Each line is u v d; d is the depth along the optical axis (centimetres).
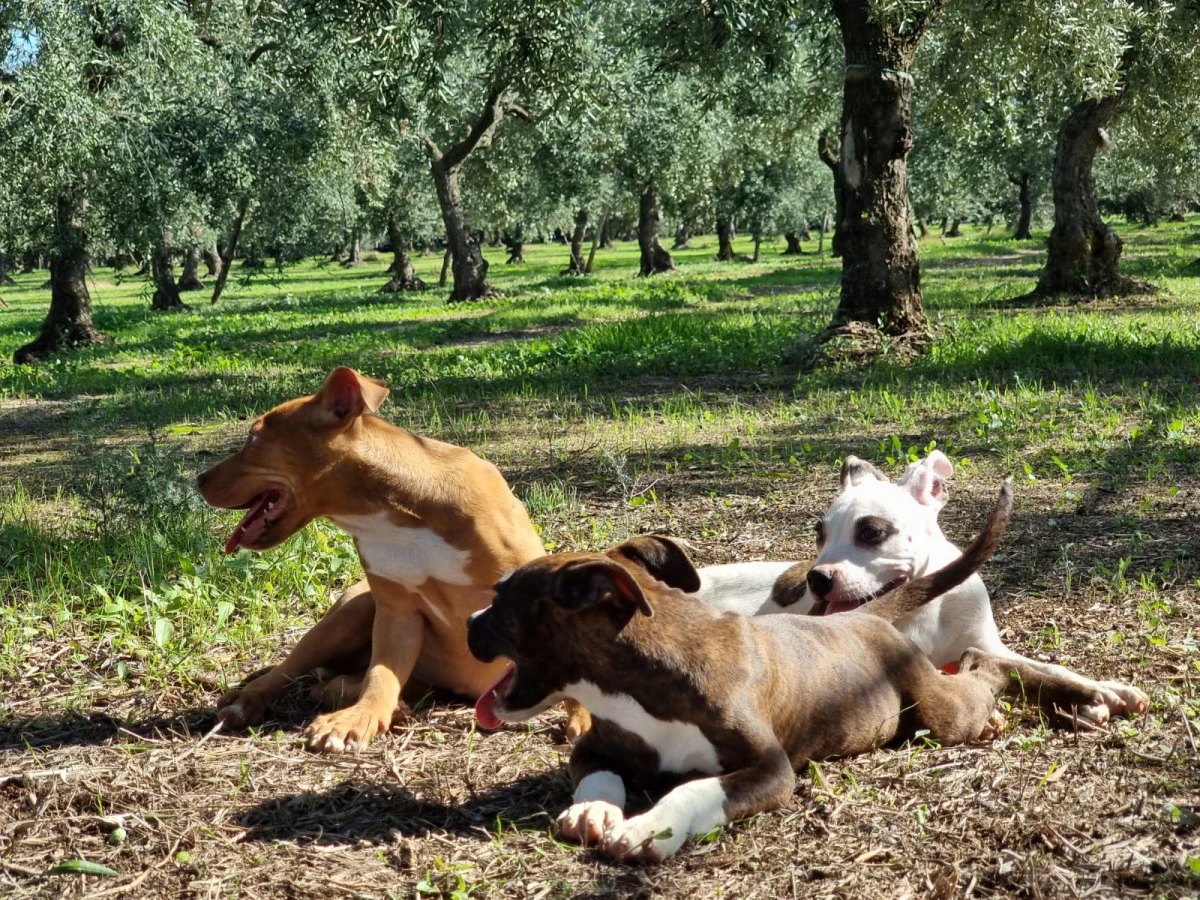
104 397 1656
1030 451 932
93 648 563
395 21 1364
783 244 8244
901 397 1237
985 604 469
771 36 1909
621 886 321
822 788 371
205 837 364
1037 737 407
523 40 1531
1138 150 2762
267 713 484
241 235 4138
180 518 764
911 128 1549
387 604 466
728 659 358
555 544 730
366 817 379
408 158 3806
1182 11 2017
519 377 1576
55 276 2548
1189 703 428
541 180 3966
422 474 450
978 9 1770
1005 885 314
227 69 2559
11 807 388
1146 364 1357
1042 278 2259
